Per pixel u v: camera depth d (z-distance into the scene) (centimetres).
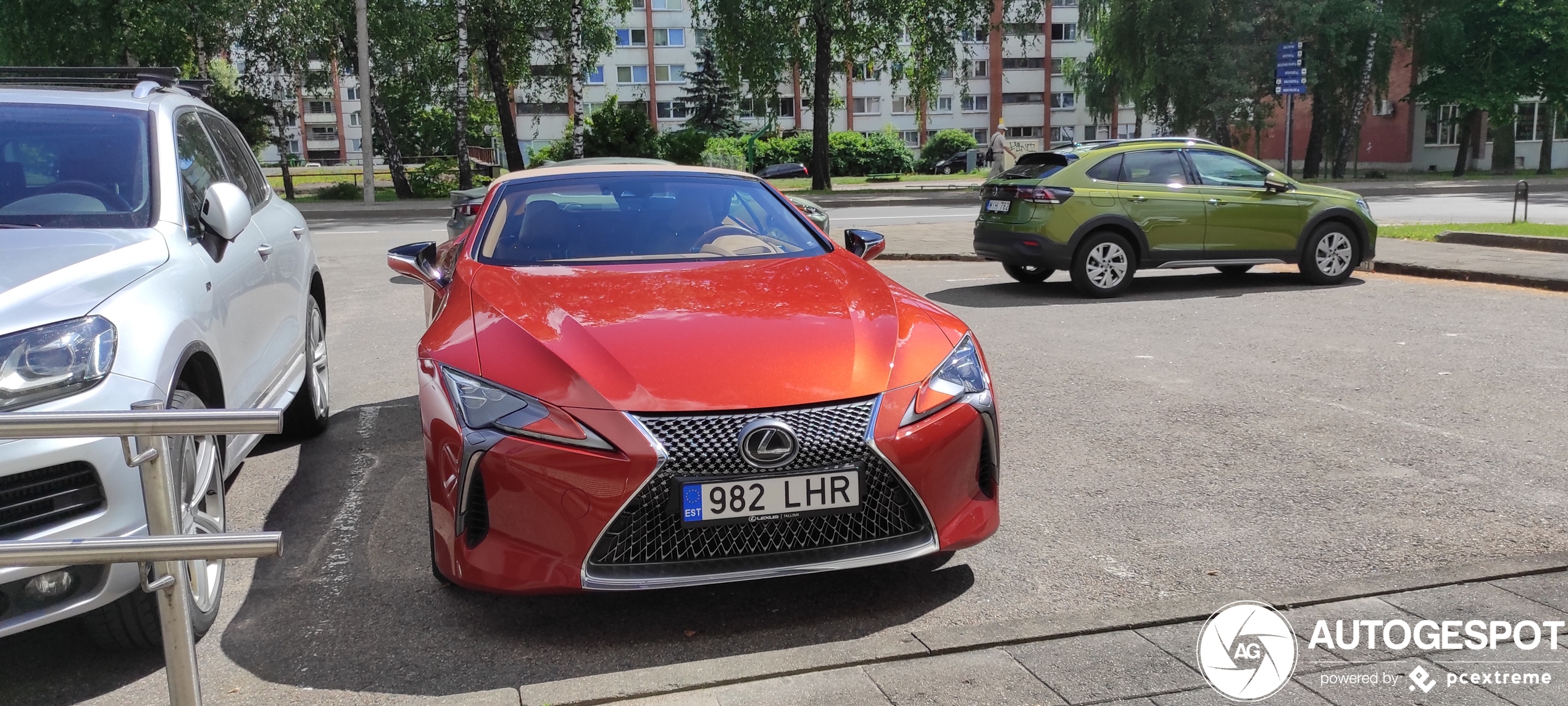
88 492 275
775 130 5797
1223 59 3167
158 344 300
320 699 284
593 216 459
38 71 438
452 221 1068
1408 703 265
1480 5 3512
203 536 202
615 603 346
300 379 504
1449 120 4009
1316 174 3578
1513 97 3509
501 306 359
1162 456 494
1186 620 313
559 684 279
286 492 466
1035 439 526
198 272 356
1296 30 3158
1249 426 543
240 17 2716
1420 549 374
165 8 2628
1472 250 1280
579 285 384
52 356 272
